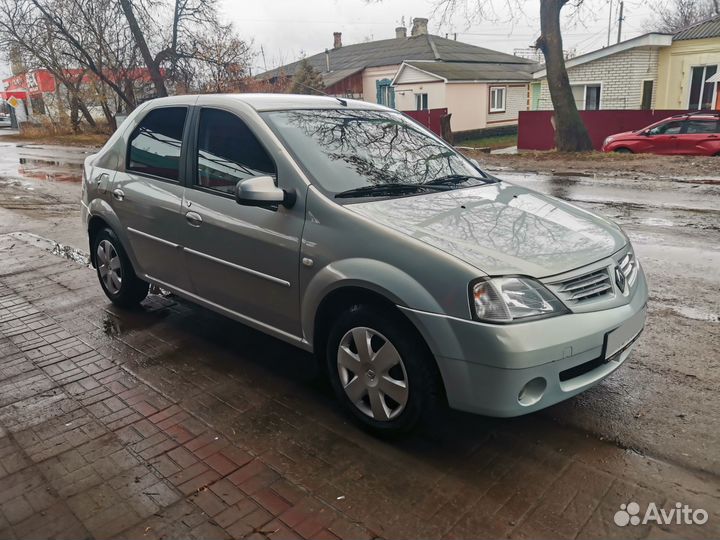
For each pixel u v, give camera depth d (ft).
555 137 59.21
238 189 10.90
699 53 73.46
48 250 23.84
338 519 8.51
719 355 13.41
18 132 152.87
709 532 8.17
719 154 49.70
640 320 10.62
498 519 8.46
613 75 78.74
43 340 15.05
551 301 9.20
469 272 8.98
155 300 17.83
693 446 10.11
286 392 12.25
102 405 11.84
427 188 12.14
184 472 9.64
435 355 9.26
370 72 114.52
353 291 10.27
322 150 12.03
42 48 94.17
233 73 93.97
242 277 12.33
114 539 8.20
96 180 16.61
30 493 9.20
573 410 11.32
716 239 23.76
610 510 8.61
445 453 10.05
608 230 11.38
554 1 55.11
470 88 100.22
